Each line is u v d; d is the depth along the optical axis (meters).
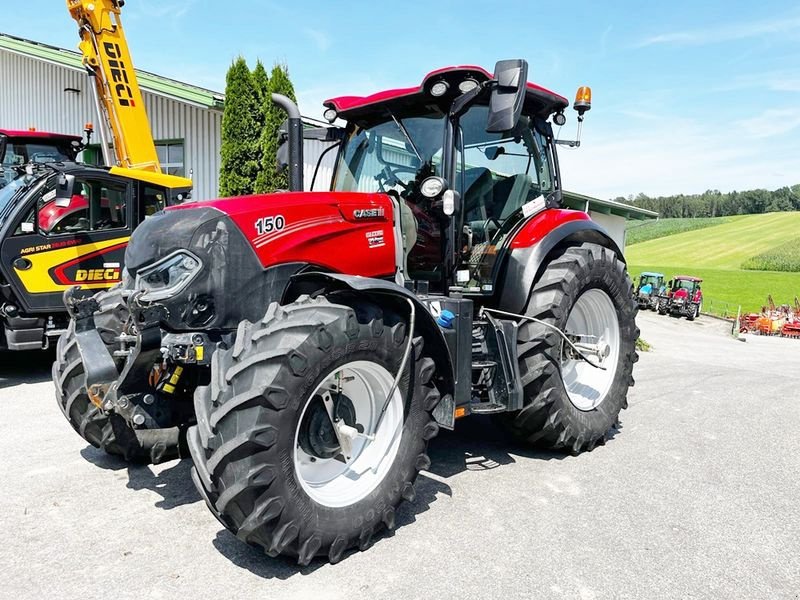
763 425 5.14
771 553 2.90
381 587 2.51
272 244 2.95
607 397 4.39
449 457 4.07
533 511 3.25
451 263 3.71
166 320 2.72
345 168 4.15
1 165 7.48
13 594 2.42
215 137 12.12
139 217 6.83
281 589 2.48
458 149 3.75
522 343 3.86
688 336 19.31
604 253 4.31
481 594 2.48
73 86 14.22
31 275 5.96
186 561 2.68
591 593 2.52
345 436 2.81
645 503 3.41
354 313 2.70
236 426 2.41
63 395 3.47
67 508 3.18
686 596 2.53
